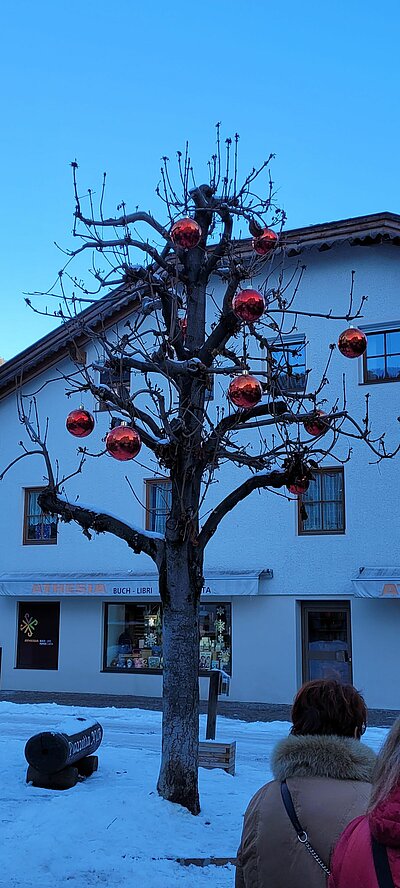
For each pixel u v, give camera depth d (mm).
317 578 19094
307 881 2555
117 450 7348
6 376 23109
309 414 8273
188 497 8203
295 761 2754
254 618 19609
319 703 2936
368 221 18500
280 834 2637
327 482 19375
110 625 21859
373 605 18406
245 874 2707
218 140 9312
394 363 18938
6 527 23266
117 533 8352
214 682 11750
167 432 7926
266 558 19641
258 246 8867
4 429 23547
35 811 7648
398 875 2025
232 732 14898
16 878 6133
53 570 22531
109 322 20953
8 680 22578
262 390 7906
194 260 9000
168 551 8156
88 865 6371
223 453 8367
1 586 22328
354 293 19281
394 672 18047
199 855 6672
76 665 21844
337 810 2611
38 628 22625
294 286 19750
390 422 18750
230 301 8375
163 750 8039
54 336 22219
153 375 20594
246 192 9422
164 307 8727
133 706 18828
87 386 8344
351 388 19094
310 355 19516
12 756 10430
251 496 19953
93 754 10773
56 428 22766
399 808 2059
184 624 8078
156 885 6031
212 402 19938
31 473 23016
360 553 18750
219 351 8391
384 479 18703
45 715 16922
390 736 2199
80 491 22266
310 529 19422
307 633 19312
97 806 7645
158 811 7570
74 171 8789
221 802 8312
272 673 19281
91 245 8773
